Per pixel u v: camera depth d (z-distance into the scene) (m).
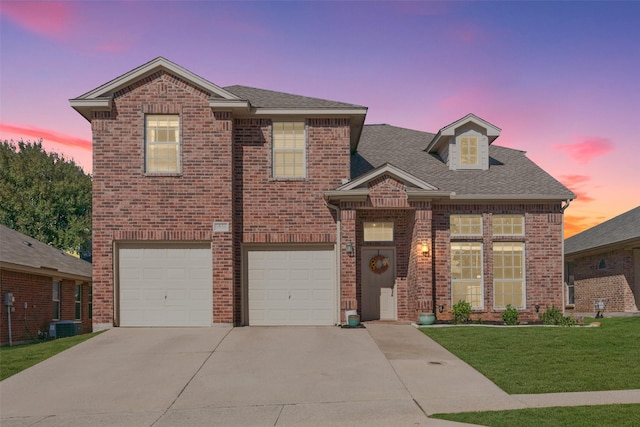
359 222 20.20
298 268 18.97
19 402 10.84
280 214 18.83
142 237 18.08
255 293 18.84
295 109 18.88
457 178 21.42
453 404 10.15
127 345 15.33
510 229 20.44
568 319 18.91
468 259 20.28
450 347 14.78
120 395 11.16
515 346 14.83
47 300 24.08
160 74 18.36
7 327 20.28
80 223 48.78
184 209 18.17
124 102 18.27
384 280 20.28
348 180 18.97
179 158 18.25
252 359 13.72
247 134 18.98
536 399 10.34
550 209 20.42
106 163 18.14
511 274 20.31
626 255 24.88
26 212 46.78
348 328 17.77
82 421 9.71
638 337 15.92
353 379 11.95
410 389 11.16
